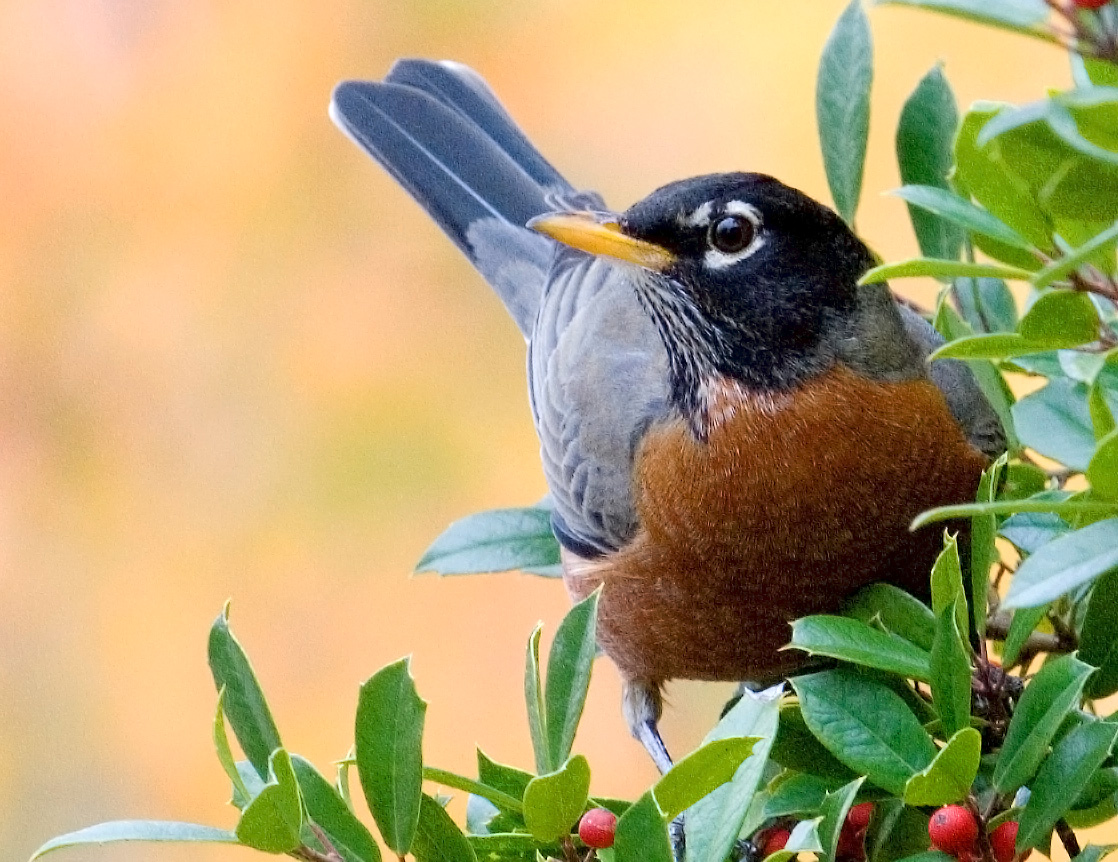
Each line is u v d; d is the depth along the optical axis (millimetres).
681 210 6988
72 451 12070
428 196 11430
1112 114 3748
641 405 7727
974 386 6918
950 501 6617
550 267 10289
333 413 12094
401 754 4672
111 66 12461
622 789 10766
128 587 11773
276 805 4430
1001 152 4133
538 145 12359
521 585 11602
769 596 6914
